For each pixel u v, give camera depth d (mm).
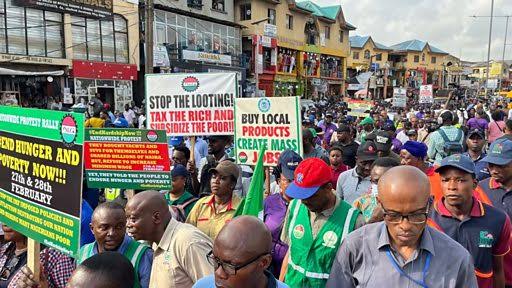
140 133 4336
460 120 17031
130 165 4406
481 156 5824
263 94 32969
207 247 2766
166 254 2787
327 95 45562
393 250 2184
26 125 2732
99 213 2922
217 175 3963
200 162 6875
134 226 2809
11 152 2883
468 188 2777
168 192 4730
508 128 7059
